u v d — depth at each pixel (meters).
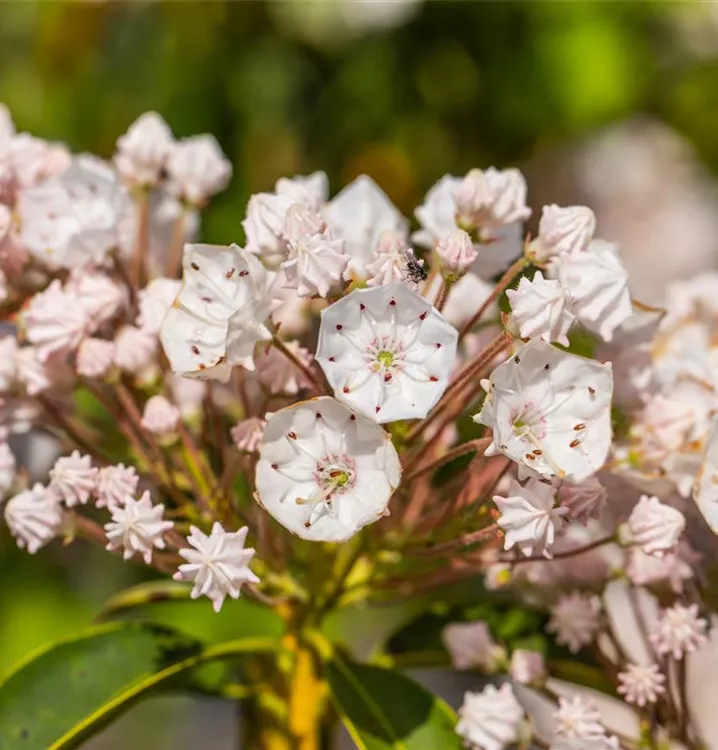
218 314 0.40
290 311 0.43
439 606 0.45
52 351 0.42
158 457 0.42
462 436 0.43
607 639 0.45
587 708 0.42
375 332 0.39
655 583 0.43
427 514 0.41
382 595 0.43
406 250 0.40
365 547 0.41
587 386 0.39
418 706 0.42
